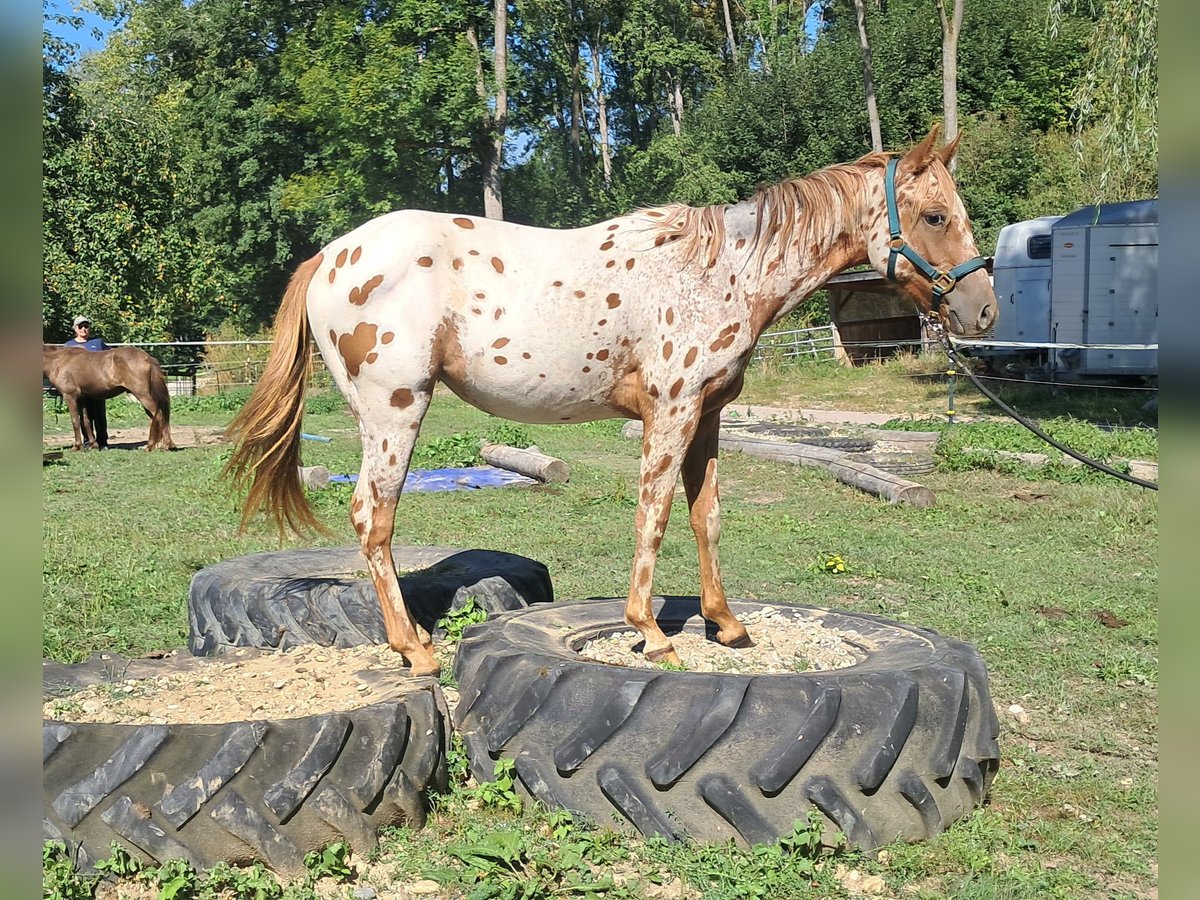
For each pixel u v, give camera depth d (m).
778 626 5.06
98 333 25.67
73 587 6.60
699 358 4.25
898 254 4.39
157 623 5.96
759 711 3.43
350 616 4.96
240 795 3.14
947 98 23.86
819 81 36.25
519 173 42.50
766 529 9.43
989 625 6.26
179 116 39.16
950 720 3.59
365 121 29.20
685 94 48.66
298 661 4.66
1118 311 18.53
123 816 3.03
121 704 3.96
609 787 3.42
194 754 3.15
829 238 4.41
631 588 4.35
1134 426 15.76
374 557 4.47
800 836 3.29
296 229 38.38
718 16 49.25
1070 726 4.70
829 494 11.50
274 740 3.23
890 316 26.38
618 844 3.40
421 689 3.79
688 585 7.12
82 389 14.77
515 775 3.64
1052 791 3.95
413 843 3.40
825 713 3.40
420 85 29.00
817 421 18.12
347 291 4.33
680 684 3.52
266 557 5.87
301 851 3.21
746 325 4.33
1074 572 7.72
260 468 4.58
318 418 20.31
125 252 26.45
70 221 25.69
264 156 37.53
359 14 30.23
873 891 3.18
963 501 10.76
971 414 18.22
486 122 31.25
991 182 31.08
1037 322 20.70
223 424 19.75
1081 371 19.00
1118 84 14.70
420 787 3.51
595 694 3.57
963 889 3.15
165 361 27.17
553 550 8.27
